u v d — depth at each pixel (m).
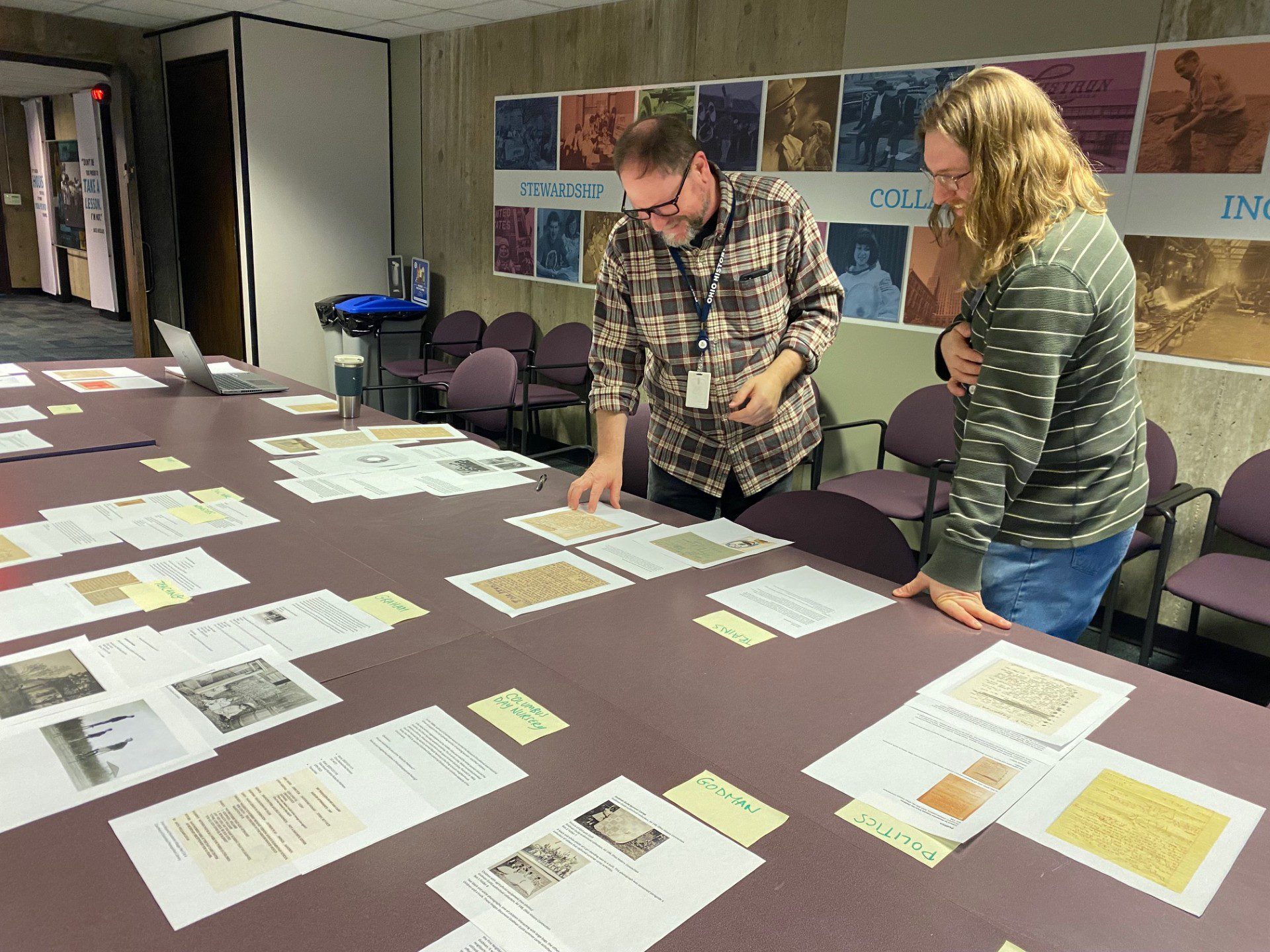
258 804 0.89
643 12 4.28
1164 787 0.99
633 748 1.02
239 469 2.11
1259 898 0.82
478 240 5.45
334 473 2.11
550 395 4.65
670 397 2.19
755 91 3.91
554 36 4.72
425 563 1.57
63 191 10.03
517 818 0.89
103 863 0.81
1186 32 2.76
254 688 1.11
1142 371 3.02
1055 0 3.01
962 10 3.23
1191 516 2.98
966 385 1.45
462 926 0.75
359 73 5.62
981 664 1.27
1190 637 2.96
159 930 0.73
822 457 3.50
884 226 3.57
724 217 1.91
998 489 1.30
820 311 2.04
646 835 0.87
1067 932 0.77
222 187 5.52
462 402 3.80
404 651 1.23
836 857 0.86
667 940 0.75
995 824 0.92
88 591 1.38
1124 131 2.94
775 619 1.40
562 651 1.26
